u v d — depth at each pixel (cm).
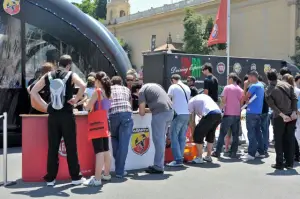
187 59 1319
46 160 591
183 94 708
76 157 569
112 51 971
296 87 816
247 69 1570
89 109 573
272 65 1641
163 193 544
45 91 636
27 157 588
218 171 680
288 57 3575
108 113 619
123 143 618
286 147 709
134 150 685
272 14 3781
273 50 3766
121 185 580
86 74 941
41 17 897
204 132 729
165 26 5225
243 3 4091
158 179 619
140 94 655
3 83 873
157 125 648
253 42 3988
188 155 746
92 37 946
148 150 703
